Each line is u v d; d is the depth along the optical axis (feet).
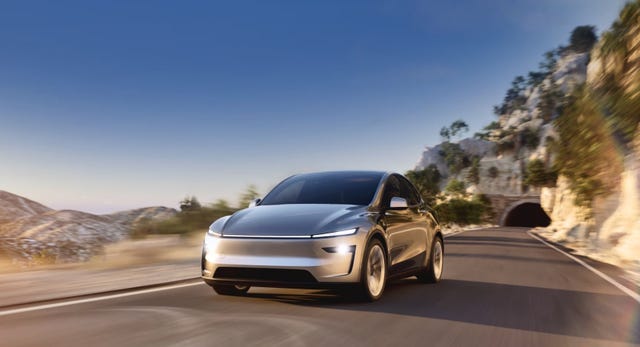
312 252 18.52
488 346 14.20
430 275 26.89
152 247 38.93
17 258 33.55
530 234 128.57
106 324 15.84
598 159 78.02
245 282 19.10
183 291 22.70
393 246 22.26
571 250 64.75
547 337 15.39
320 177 24.53
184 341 13.83
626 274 34.58
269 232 19.13
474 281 28.43
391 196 23.81
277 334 14.74
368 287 19.70
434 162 655.76
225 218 21.25
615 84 67.00
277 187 24.44
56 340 13.91
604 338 15.44
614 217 71.87
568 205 158.30
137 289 23.36
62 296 21.45
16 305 19.12
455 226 223.51
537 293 24.16
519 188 496.23
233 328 15.39
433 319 17.42
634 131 64.59
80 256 36.83
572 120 82.28
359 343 14.08
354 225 19.56
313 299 20.70
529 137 567.18
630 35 62.90
